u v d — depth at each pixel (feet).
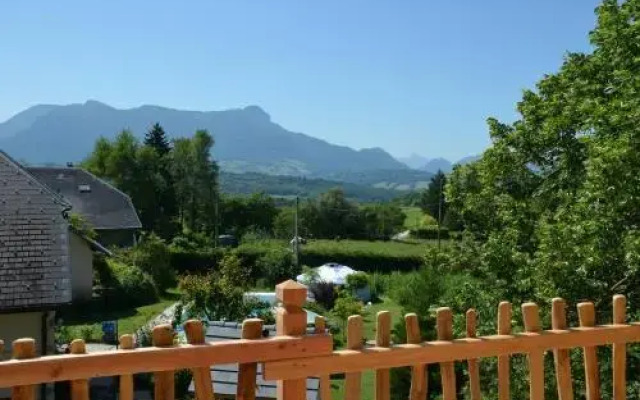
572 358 30.30
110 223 160.45
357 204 241.14
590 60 43.60
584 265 30.50
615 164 29.66
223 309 77.36
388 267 174.29
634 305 30.81
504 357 15.05
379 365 13.70
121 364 11.57
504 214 45.09
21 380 10.93
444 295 52.75
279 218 224.12
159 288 133.90
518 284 38.37
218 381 38.50
